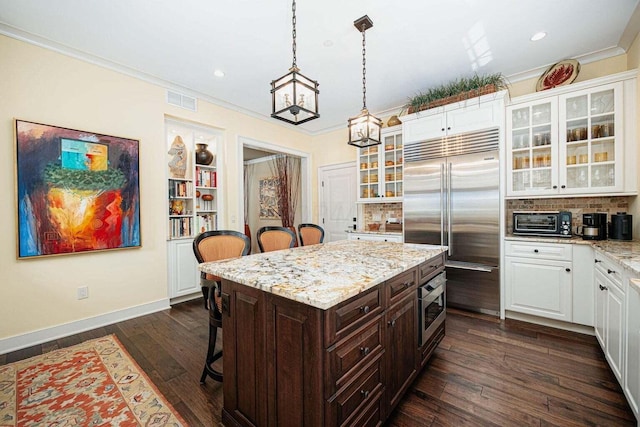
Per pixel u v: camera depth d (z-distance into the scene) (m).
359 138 2.26
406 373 1.66
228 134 3.95
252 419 1.35
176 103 3.38
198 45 2.56
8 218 2.27
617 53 2.72
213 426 1.49
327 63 2.90
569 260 2.55
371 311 1.32
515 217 3.00
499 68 3.04
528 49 2.68
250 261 1.72
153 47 2.58
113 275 2.85
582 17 2.23
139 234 3.00
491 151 2.96
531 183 2.96
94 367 2.02
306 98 1.73
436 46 2.62
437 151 3.30
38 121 2.41
